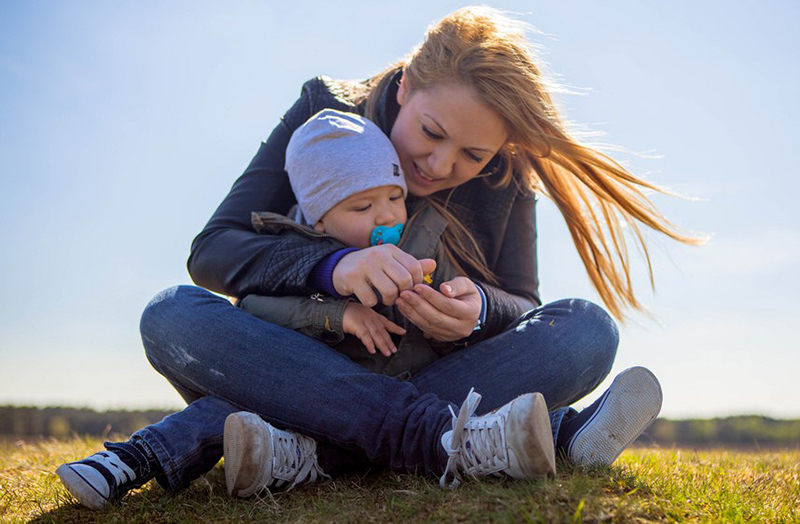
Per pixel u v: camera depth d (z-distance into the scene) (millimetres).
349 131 2314
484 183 2635
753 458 3111
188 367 2072
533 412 1655
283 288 2170
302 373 1969
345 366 1984
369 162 2250
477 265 2523
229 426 1856
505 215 2654
